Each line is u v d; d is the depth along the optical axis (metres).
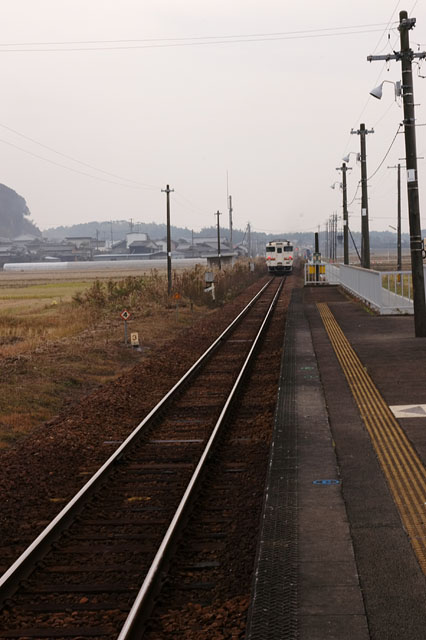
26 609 6.18
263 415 13.53
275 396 15.09
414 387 13.77
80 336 27.12
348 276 42.50
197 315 38.53
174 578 6.65
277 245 88.25
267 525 7.02
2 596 6.38
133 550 7.43
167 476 10.14
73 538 7.80
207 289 46.38
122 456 11.01
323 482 8.29
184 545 7.43
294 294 45.84
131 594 6.43
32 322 33.34
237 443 11.77
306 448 9.80
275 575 5.84
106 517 8.50
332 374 15.60
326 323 26.28
